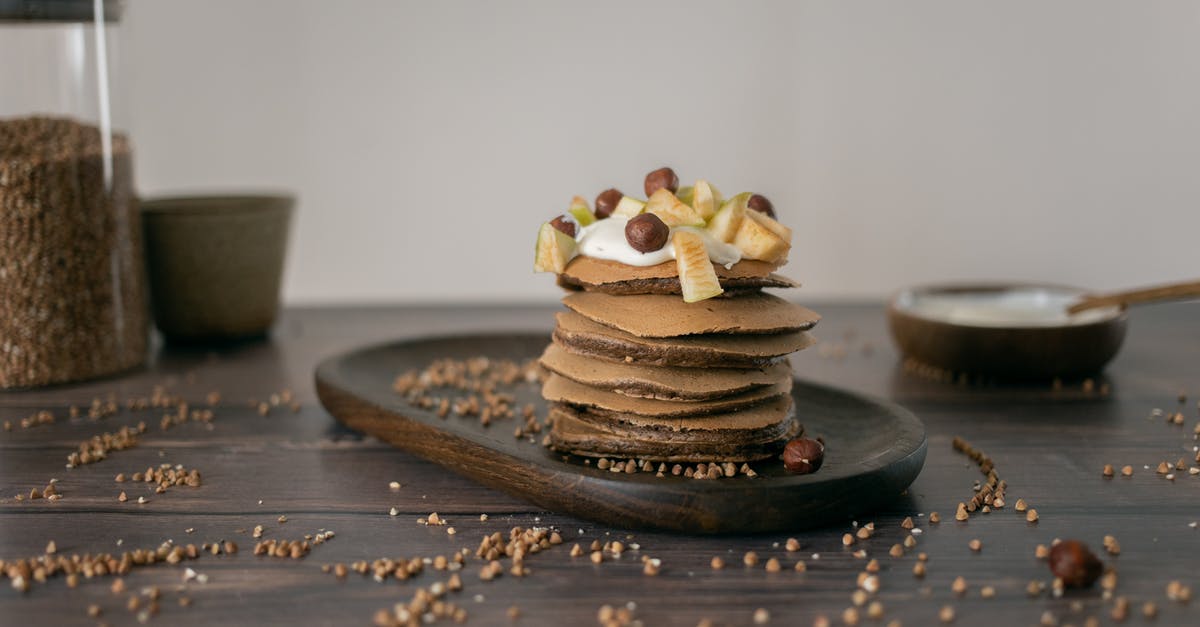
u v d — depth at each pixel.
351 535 0.61
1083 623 0.54
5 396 0.79
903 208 1.10
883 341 0.93
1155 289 0.81
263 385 0.82
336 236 1.10
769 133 1.08
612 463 0.63
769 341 0.63
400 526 0.62
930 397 0.79
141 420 0.75
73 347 0.81
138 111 1.05
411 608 0.55
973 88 1.07
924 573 0.57
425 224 1.10
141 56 1.04
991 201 1.10
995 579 0.57
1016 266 1.11
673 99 1.07
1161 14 1.05
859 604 0.55
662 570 0.58
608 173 1.09
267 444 0.72
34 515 0.63
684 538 0.61
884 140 1.08
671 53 1.06
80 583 0.57
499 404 0.75
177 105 1.05
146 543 0.60
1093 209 1.10
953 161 1.09
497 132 1.08
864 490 0.60
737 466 0.63
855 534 0.61
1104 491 0.65
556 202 1.10
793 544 0.59
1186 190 1.09
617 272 0.63
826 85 1.07
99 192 0.80
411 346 0.84
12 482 0.67
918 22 1.06
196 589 0.57
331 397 0.73
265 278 0.91
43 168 0.77
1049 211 1.10
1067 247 1.11
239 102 1.06
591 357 0.64
